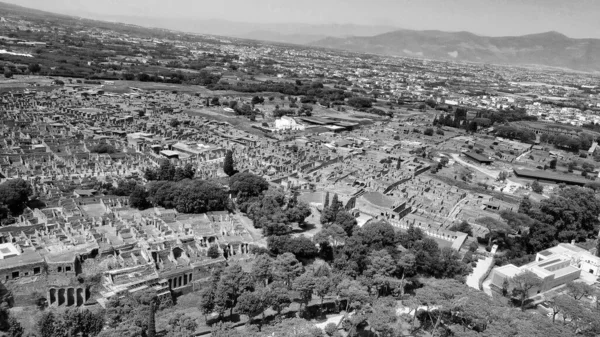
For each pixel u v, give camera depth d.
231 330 173.62
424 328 197.12
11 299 184.12
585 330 189.62
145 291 192.12
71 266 197.25
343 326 188.50
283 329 178.62
